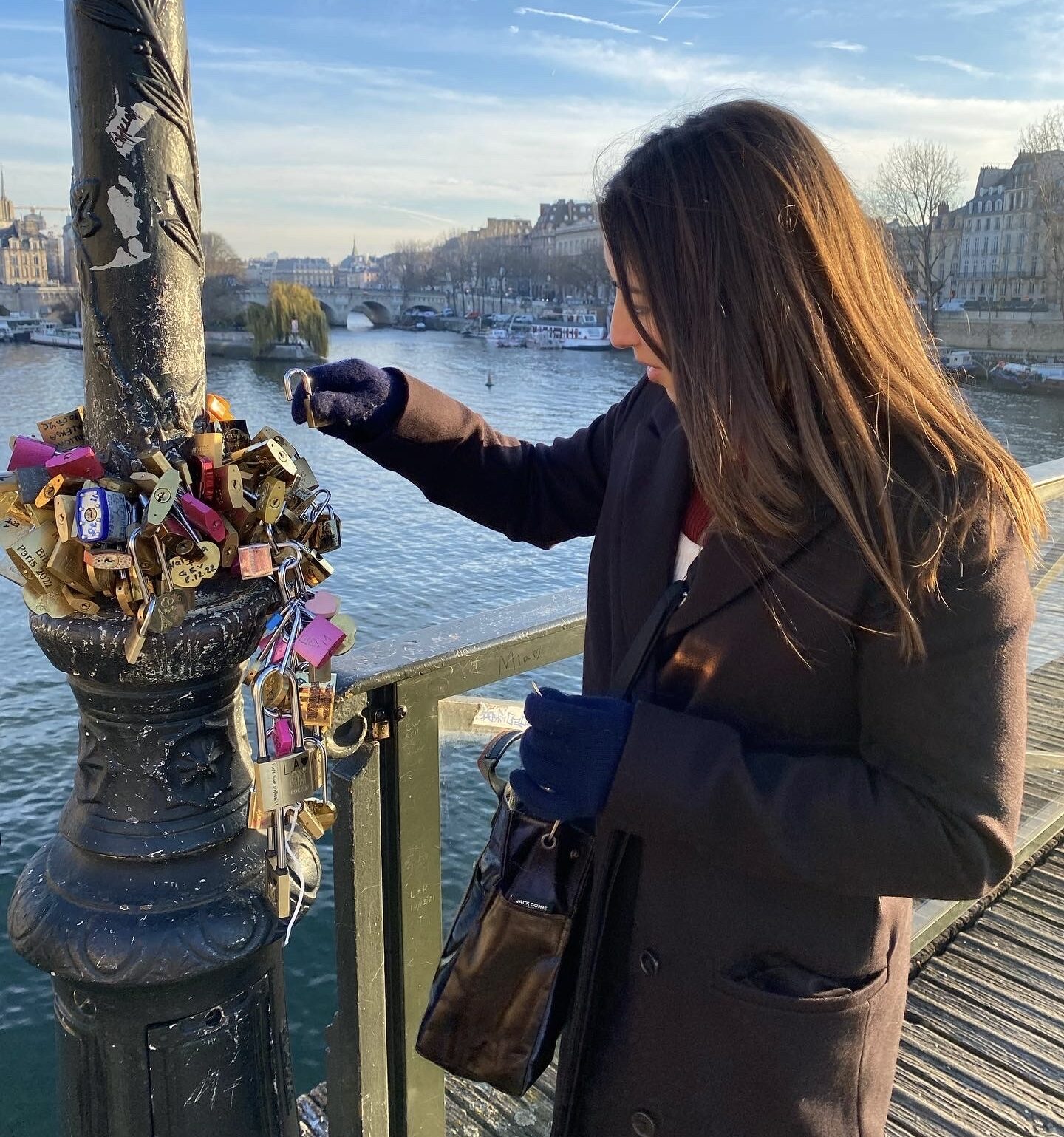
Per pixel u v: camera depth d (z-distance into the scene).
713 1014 1.14
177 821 1.22
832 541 1.00
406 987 1.72
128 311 1.13
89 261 1.12
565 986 1.29
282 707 1.16
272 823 1.17
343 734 1.55
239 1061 1.30
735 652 1.09
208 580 1.20
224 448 1.16
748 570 1.05
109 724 1.20
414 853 1.67
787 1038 1.10
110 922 1.20
